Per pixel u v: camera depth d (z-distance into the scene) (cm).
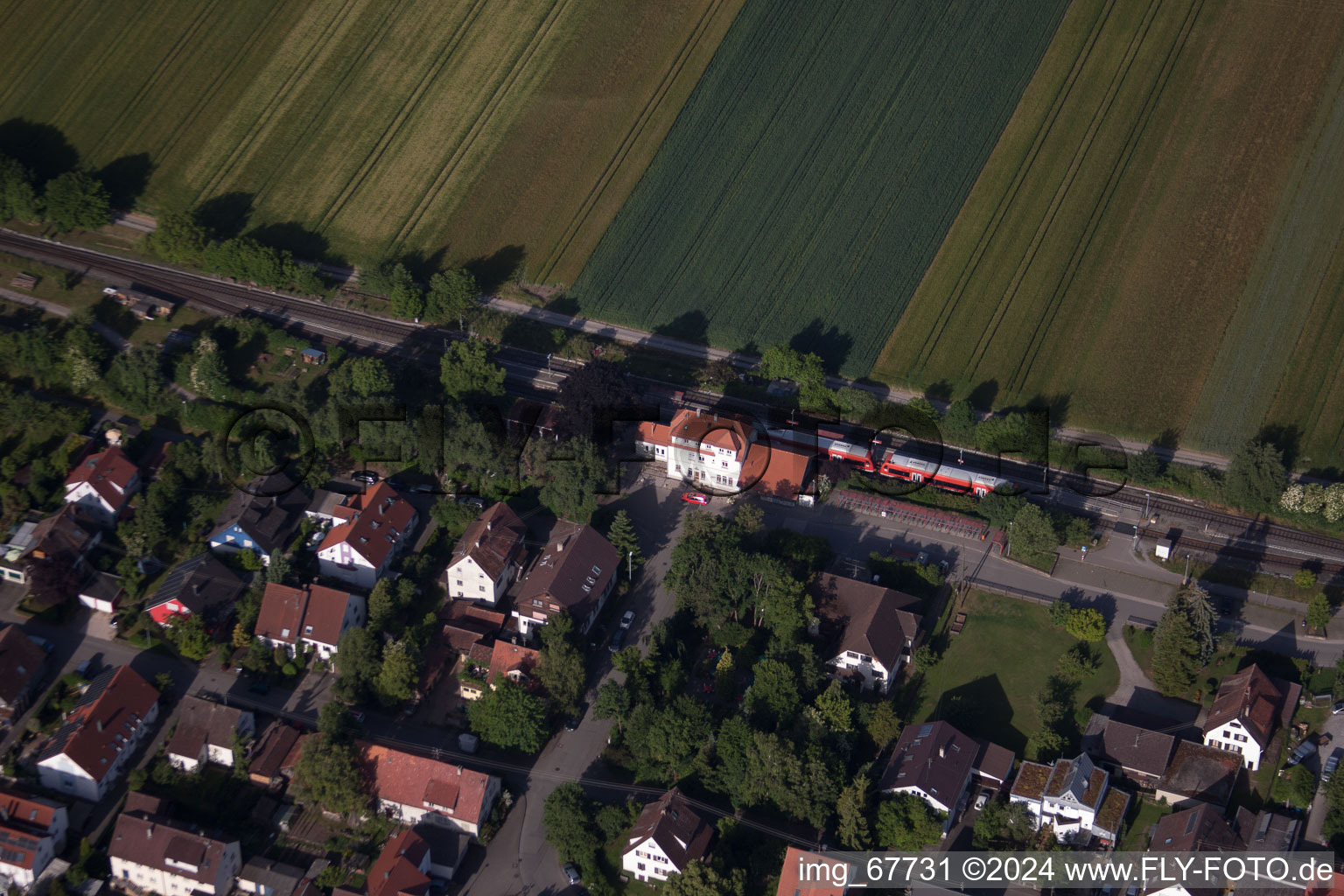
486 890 15375
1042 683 17912
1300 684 17638
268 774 16262
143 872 15150
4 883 15200
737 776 16288
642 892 15388
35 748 16600
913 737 16762
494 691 17025
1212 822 15538
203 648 17662
